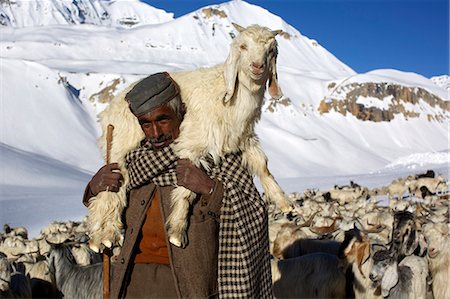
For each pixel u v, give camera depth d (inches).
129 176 140.6
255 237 135.4
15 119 3969.0
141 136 150.2
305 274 316.2
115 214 141.9
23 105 4170.8
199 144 142.3
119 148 150.6
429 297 298.8
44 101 4355.3
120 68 6614.2
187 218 135.1
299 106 5684.1
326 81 6254.9
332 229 494.6
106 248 142.6
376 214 632.4
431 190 1364.4
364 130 5536.4
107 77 5142.7
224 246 134.3
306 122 5275.6
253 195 138.8
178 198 135.0
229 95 145.2
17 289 335.0
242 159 154.6
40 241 561.0
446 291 289.4
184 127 144.2
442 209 748.6
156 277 134.7
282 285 323.9
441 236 306.5
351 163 4613.7
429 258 300.8
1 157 2945.4
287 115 5290.4
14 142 3690.9
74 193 2154.3
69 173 3053.6
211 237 135.9
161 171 137.0
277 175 3944.4
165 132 139.6
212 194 135.4
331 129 5383.9
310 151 4640.8
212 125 145.5
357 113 5743.1
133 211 139.3
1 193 2069.4
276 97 157.6
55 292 343.6
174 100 141.0
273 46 153.6
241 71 149.1
